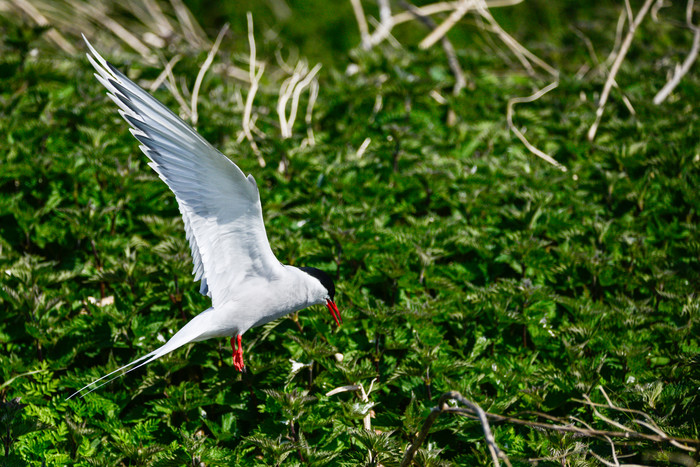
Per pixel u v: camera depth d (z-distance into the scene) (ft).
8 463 23.68
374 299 30.71
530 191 37.86
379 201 39.24
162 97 48.11
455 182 39.45
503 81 57.52
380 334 30.14
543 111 50.39
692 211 38.04
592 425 26.43
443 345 30.04
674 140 43.55
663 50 63.41
